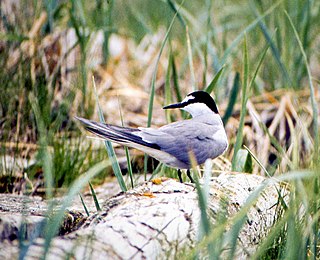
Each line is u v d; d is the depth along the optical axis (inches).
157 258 270.8
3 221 283.7
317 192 327.0
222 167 422.0
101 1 498.9
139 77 568.1
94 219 301.0
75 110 469.7
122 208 303.0
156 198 313.3
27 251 251.0
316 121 366.6
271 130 474.9
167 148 356.8
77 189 255.1
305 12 518.6
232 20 608.7
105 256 268.8
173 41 601.6
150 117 390.6
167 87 424.2
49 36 481.1
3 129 446.0
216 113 386.3
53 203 262.2
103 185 443.5
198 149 363.3
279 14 525.3
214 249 251.1
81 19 482.6
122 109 518.9
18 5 474.9
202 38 546.9
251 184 344.8
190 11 628.1
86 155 440.8
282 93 520.1
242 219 258.7
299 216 310.7
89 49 498.3
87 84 488.7
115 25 601.6
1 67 459.8
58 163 431.2
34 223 287.7
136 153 473.4
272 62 533.6
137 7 639.1
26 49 463.2
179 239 284.0
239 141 388.5
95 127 339.6
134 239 279.6
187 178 403.5
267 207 331.9
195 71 553.3
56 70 469.7
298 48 517.3
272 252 303.6
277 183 350.9
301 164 411.8
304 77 534.9
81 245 269.7
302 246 275.1
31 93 433.4
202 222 246.8
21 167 428.8
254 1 561.3
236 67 548.4
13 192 414.6
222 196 297.9
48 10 469.1
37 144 437.1
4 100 453.7
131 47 597.0
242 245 296.0
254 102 522.6
